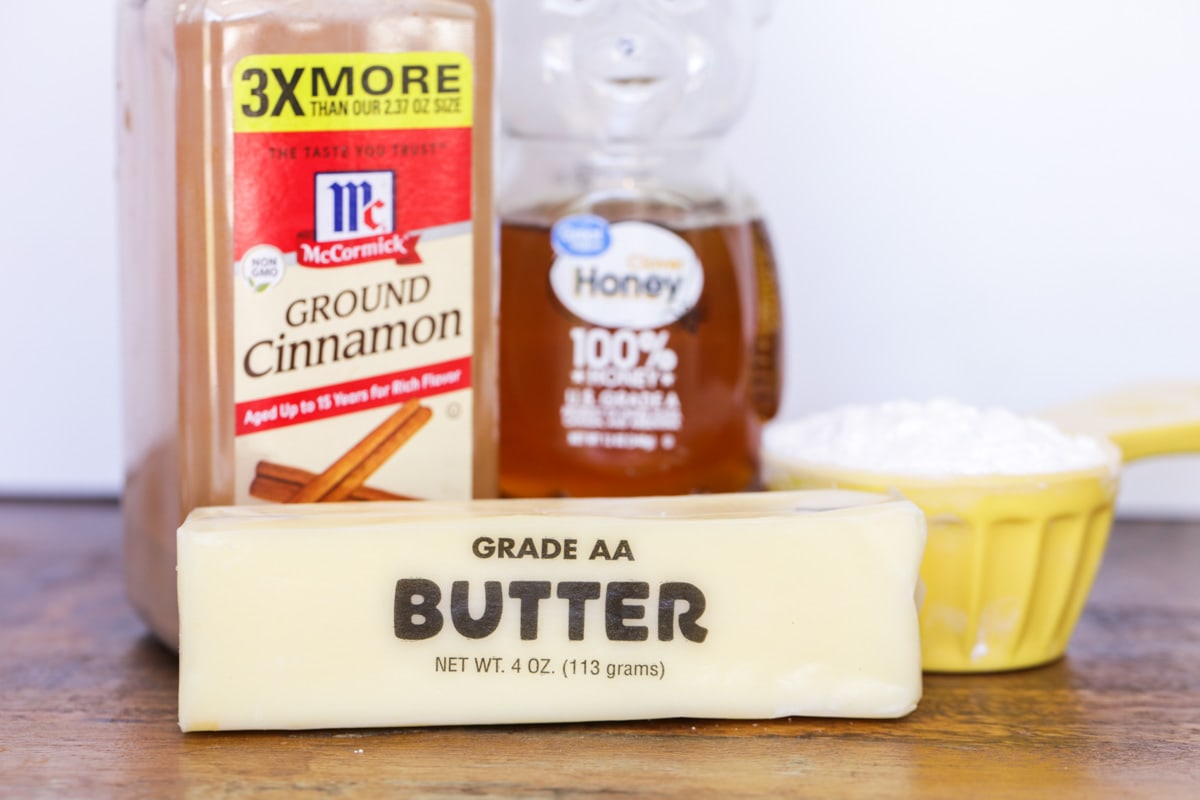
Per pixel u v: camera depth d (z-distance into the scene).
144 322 0.49
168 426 0.48
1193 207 0.61
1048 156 0.61
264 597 0.45
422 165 0.48
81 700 0.47
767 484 0.51
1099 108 0.61
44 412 0.63
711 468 0.53
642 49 0.53
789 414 0.63
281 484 0.47
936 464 0.48
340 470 0.48
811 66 0.61
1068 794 0.43
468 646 0.45
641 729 0.46
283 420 0.47
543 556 0.45
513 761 0.44
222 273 0.47
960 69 0.61
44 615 0.52
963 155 0.61
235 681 0.45
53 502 0.63
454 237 0.48
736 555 0.45
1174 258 0.62
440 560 0.45
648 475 0.53
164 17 0.46
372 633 0.45
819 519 0.45
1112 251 0.62
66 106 0.61
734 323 0.53
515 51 0.53
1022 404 0.63
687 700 0.45
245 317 0.47
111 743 0.45
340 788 0.43
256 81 0.46
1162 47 0.61
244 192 0.46
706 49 0.53
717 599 0.45
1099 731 0.46
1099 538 0.50
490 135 0.49
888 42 0.61
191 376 0.47
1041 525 0.48
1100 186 0.61
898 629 0.45
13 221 0.61
